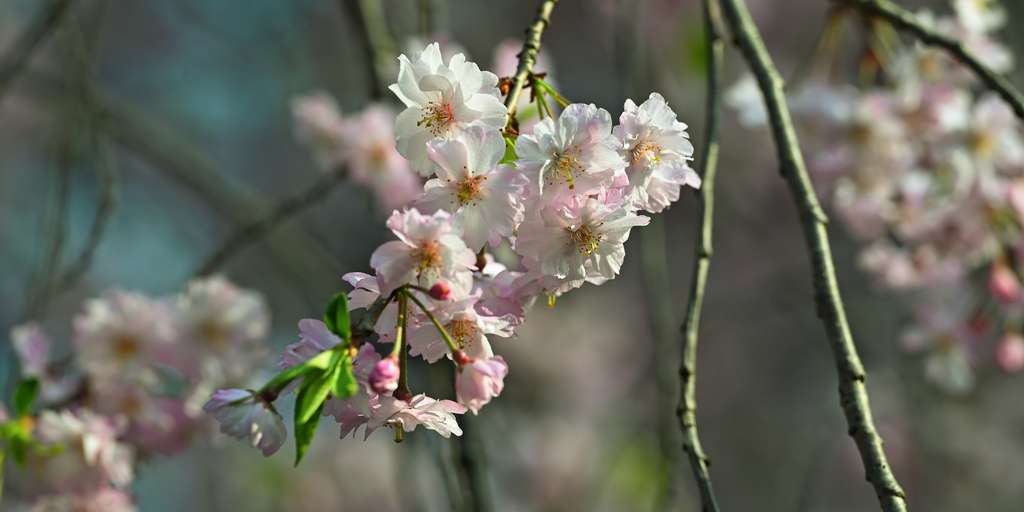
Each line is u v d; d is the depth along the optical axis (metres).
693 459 3.01
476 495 4.85
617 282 12.66
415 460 6.63
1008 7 8.21
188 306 5.50
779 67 12.23
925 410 10.27
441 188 2.58
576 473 11.01
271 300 10.79
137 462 5.48
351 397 2.57
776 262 12.18
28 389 4.64
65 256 11.66
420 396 2.57
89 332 5.34
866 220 6.11
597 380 11.98
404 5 7.30
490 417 9.72
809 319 11.64
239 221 7.43
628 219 2.61
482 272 2.76
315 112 6.95
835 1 4.16
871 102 5.75
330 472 11.92
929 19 5.84
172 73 12.64
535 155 2.61
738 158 12.18
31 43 6.05
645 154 2.70
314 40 12.28
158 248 12.35
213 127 12.52
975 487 10.62
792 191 3.36
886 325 9.65
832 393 10.49
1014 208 5.76
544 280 2.67
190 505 11.80
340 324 2.47
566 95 11.81
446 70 2.62
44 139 12.30
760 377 11.63
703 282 3.40
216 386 5.54
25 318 5.66
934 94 5.71
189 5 12.54
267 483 11.46
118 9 12.46
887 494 2.75
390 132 6.96
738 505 11.09
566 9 12.05
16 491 5.06
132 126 7.46
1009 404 10.80
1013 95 3.81
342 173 6.93
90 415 5.09
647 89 7.53
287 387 2.58
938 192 5.89
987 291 6.45
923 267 6.34
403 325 2.52
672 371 5.60
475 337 2.66
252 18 12.49
